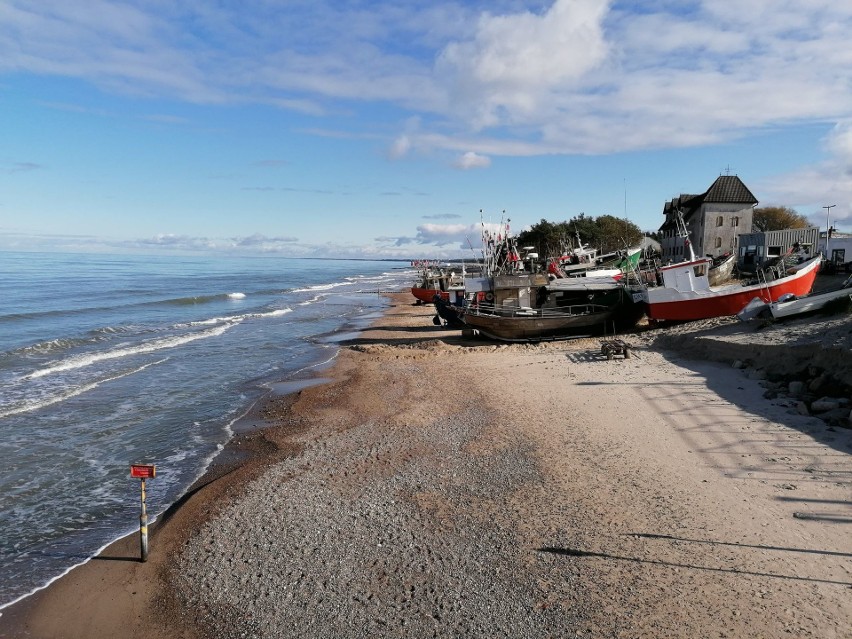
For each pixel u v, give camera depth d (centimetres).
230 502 1057
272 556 865
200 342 3080
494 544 864
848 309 1945
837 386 1394
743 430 1269
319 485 1120
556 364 2178
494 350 2667
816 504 917
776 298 2609
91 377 2147
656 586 734
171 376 2194
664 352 2212
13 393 1897
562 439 1316
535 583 759
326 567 827
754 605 683
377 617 710
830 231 4712
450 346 2864
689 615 673
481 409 1616
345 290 7931
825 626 640
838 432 1202
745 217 6153
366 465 1217
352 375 2195
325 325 3872
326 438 1423
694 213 6431
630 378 1833
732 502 946
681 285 2717
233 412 1695
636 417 1432
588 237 8294
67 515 1049
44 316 3953
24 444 1415
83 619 747
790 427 1260
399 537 900
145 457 1335
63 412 1684
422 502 1021
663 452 1190
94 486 1176
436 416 1573
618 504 969
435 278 5325
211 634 704
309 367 2383
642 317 3100
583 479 1083
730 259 4284
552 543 855
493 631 671
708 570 762
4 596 800
